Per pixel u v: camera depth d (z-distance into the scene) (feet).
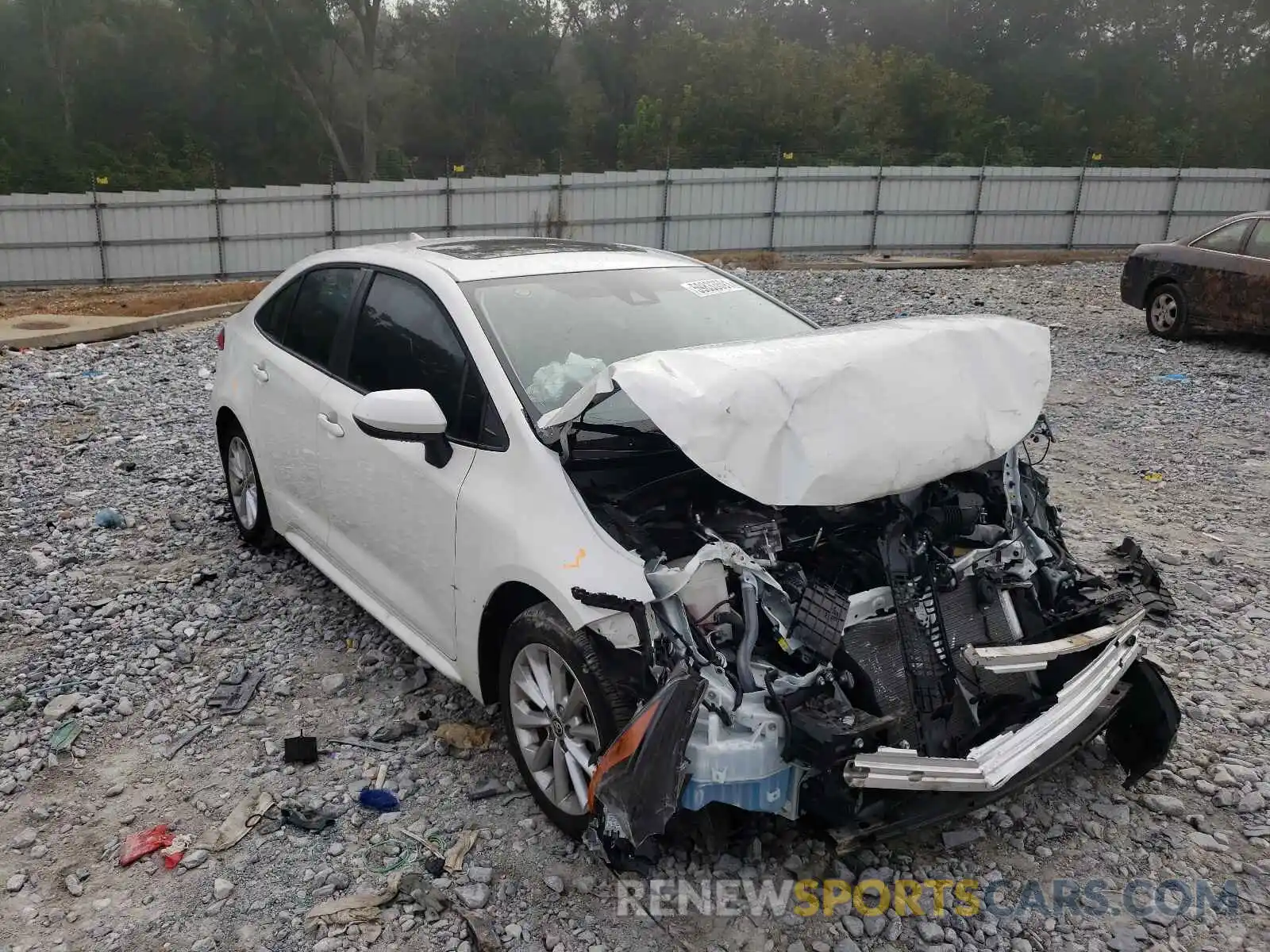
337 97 191.42
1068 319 49.67
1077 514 22.33
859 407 10.56
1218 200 97.40
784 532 11.44
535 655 11.53
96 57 176.65
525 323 13.42
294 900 10.85
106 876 11.30
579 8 197.36
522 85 192.54
